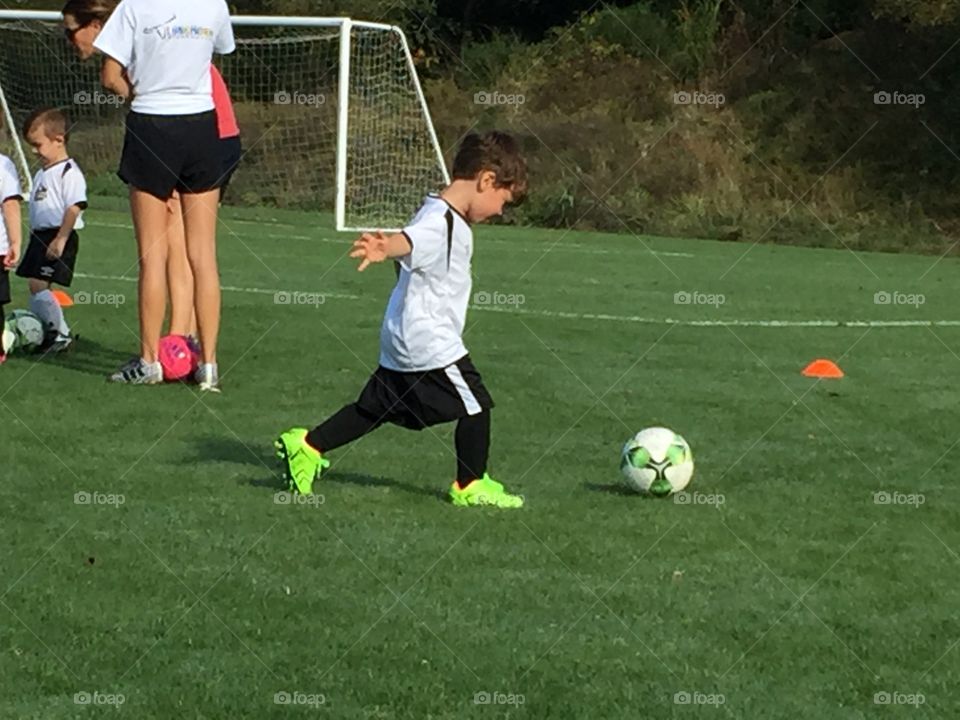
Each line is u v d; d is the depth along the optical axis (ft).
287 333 34.17
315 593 15.31
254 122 85.46
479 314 40.16
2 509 18.21
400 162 75.56
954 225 82.07
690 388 29.25
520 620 14.69
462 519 18.31
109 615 14.52
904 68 88.69
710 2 95.76
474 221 18.90
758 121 87.92
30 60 79.36
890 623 14.99
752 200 82.99
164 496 18.99
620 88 92.58
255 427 23.68
